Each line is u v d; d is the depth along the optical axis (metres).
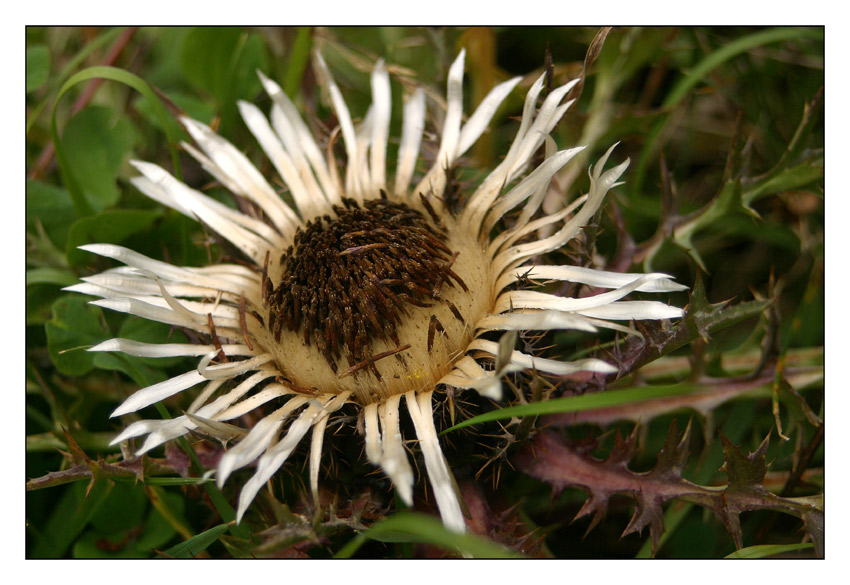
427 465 0.17
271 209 0.21
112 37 0.26
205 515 0.20
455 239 0.19
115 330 0.22
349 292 0.18
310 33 0.24
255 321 0.19
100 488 0.20
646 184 0.25
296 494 0.19
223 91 0.25
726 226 0.24
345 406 0.18
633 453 0.19
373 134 0.21
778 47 0.25
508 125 0.25
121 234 0.22
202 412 0.18
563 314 0.17
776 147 0.25
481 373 0.18
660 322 0.18
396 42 0.26
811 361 0.22
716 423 0.21
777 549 0.18
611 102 0.24
